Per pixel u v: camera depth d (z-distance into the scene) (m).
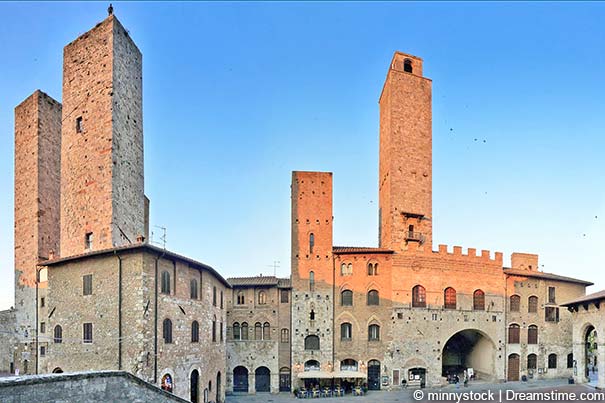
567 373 69.81
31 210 49.09
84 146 44.34
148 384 23.75
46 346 42.97
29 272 47.38
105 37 44.44
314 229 64.88
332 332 62.28
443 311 63.69
